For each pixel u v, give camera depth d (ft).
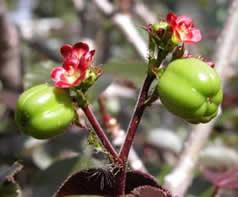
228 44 0.82
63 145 0.83
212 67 0.54
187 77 0.51
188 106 0.51
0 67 0.89
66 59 0.52
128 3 0.99
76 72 0.51
